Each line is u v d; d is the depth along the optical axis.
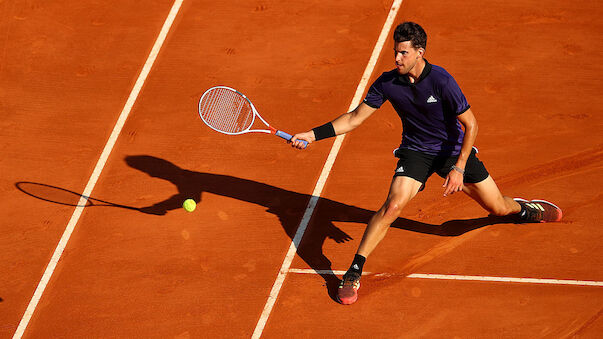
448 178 20.70
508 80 31.86
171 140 30.39
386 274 23.88
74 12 37.97
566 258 23.86
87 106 32.44
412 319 22.33
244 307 23.25
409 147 22.17
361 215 26.31
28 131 31.27
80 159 29.80
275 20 36.50
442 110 20.64
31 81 33.97
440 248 24.59
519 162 27.94
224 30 36.16
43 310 23.78
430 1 36.66
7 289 24.56
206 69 33.94
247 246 25.42
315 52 34.41
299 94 32.19
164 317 23.14
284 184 27.91
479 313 22.31
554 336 21.41
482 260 24.05
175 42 35.69
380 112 30.86
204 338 22.39
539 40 33.81
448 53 33.50
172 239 25.91
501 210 23.56
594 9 35.28
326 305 23.05
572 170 27.38
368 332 22.09
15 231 26.72
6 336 22.97
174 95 32.69
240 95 23.45
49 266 25.33
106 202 27.72
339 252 24.86
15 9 38.25
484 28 34.75
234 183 28.09
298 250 25.08
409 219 25.81
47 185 28.64
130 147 30.22
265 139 30.00
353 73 33.06
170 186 28.14
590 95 30.78
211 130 30.72
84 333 22.88
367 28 35.50
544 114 30.06
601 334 21.31
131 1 38.50
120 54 35.25
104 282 24.53
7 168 29.47
